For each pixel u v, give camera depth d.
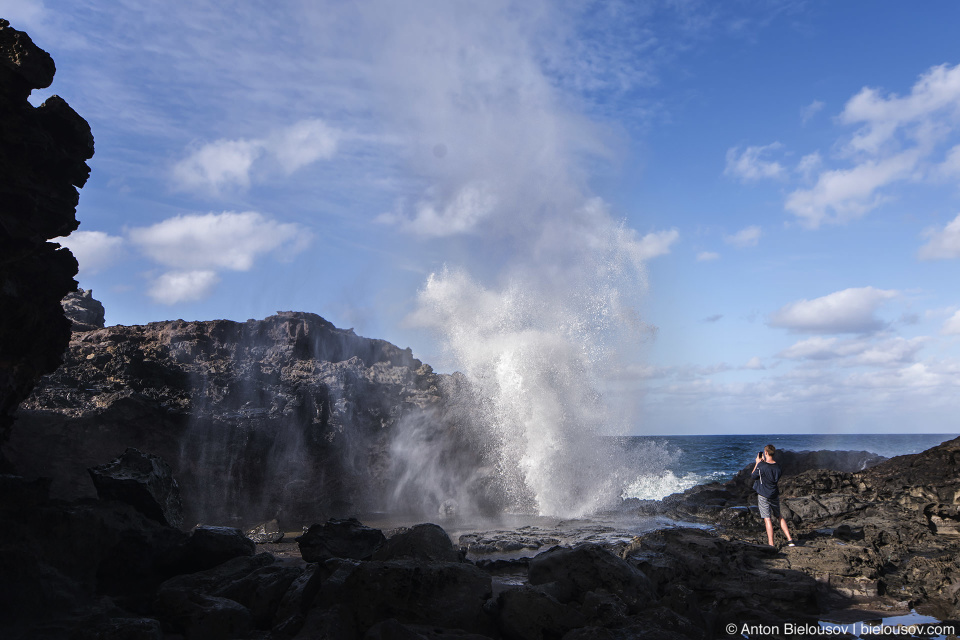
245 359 19.61
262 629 6.12
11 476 6.79
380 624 5.09
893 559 8.86
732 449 76.38
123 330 18.52
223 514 16.12
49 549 6.46
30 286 8.47
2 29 7.26
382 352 23.53
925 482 13.47
